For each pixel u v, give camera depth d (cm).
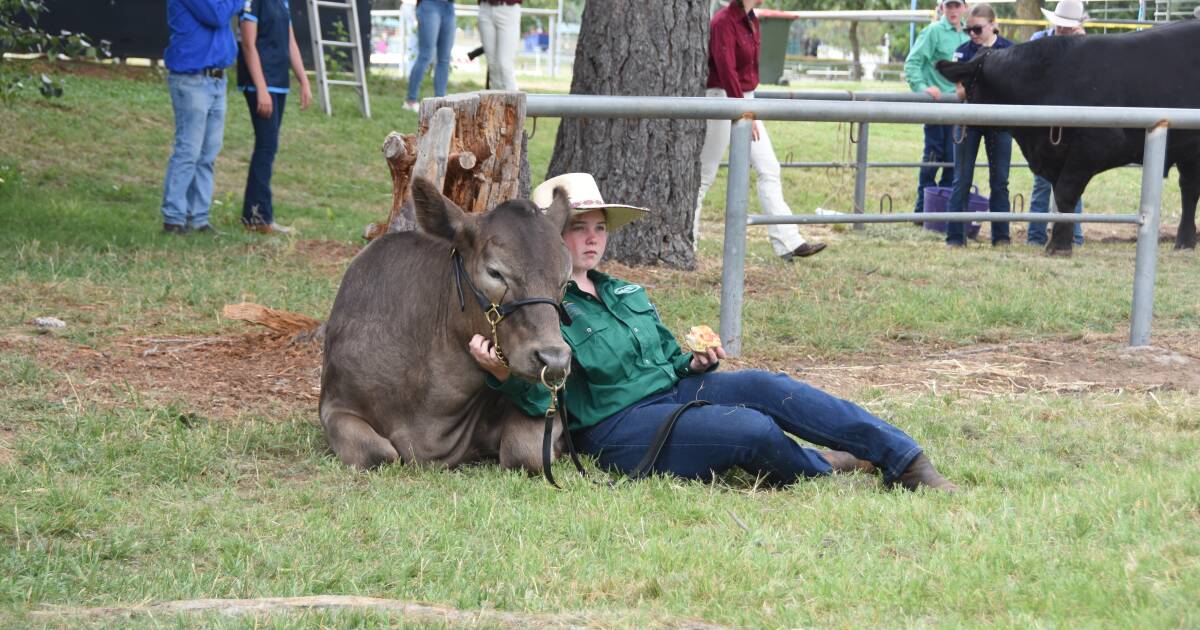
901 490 654
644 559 539
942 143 1967
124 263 1273
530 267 621
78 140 2012
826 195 2223
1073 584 490
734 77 1447
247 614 459
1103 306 1284
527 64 5794
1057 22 1911
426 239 718
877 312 1218
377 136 2431
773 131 2920
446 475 680
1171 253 1717
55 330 992
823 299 1299
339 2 3042
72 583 504
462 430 710
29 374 844
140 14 2759
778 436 668
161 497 627
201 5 1415
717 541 564
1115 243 1891
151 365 920
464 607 484
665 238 1430
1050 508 602
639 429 686
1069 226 1672
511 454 696
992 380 988
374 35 5178
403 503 617
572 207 693
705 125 1437
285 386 891
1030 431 815
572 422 711
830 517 602
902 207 2184
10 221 1437
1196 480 625
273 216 1689
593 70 1416
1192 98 1650
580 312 698
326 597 484
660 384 711
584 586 512
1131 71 1645
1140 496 608
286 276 1270
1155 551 521
